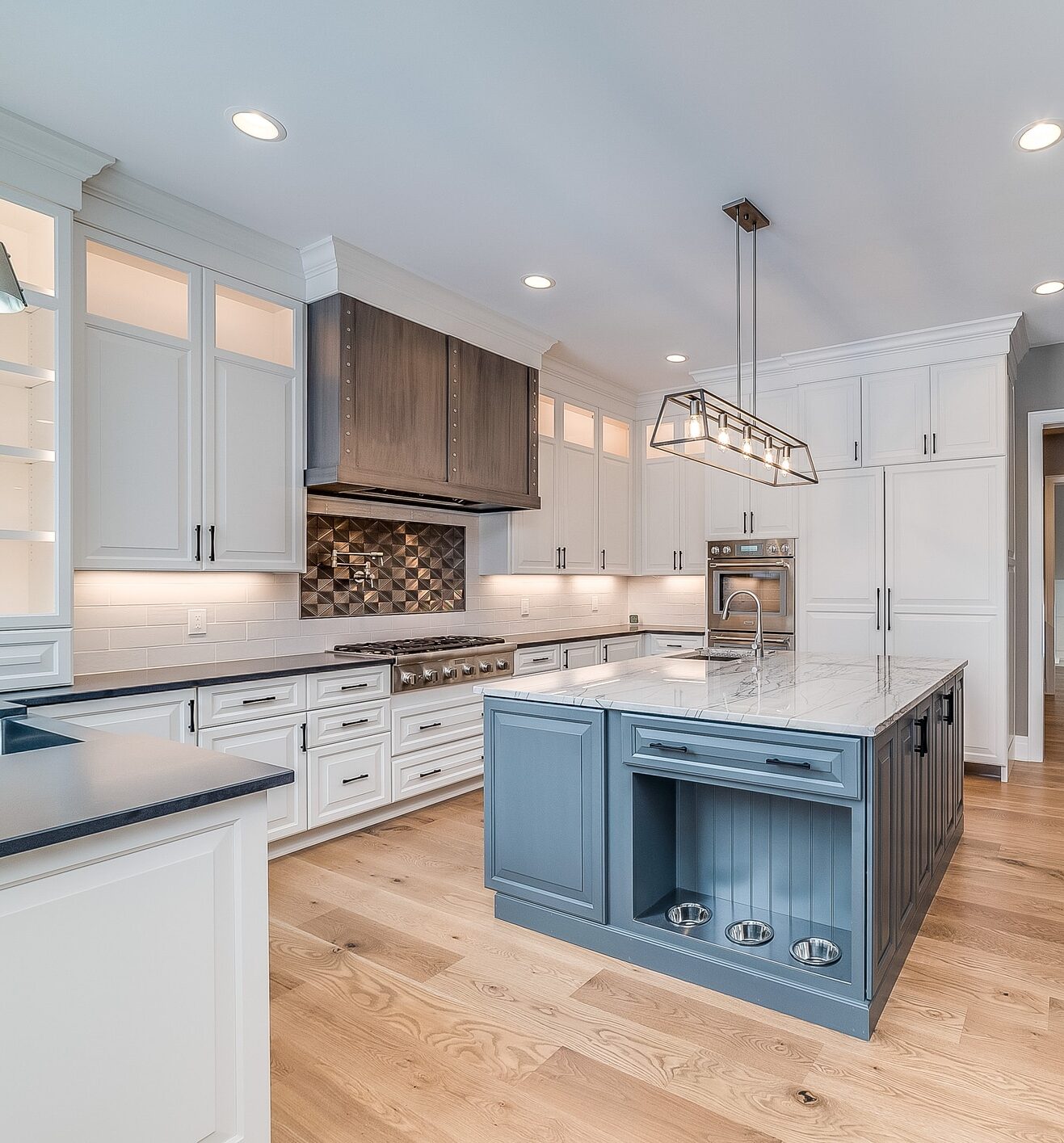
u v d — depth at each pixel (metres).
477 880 3.10
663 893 2.64
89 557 2.83
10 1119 1.08
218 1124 1.35
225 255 3.29
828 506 5.07
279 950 2.51
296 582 3.88
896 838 2.28
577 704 2.52
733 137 2.60
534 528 5.11
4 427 2.71
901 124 2.52
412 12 2.00
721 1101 1.79
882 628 4.86
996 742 4.54
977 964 2.42
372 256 3.55
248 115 2.47
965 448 4.61
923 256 3.55
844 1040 2.02
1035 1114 1.74
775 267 3.69
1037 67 2.24
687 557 5.96
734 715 2.18
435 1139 1.67
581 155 2.71
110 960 1.19
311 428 3.63
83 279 2.82
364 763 3.66
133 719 2.75
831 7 2.00
